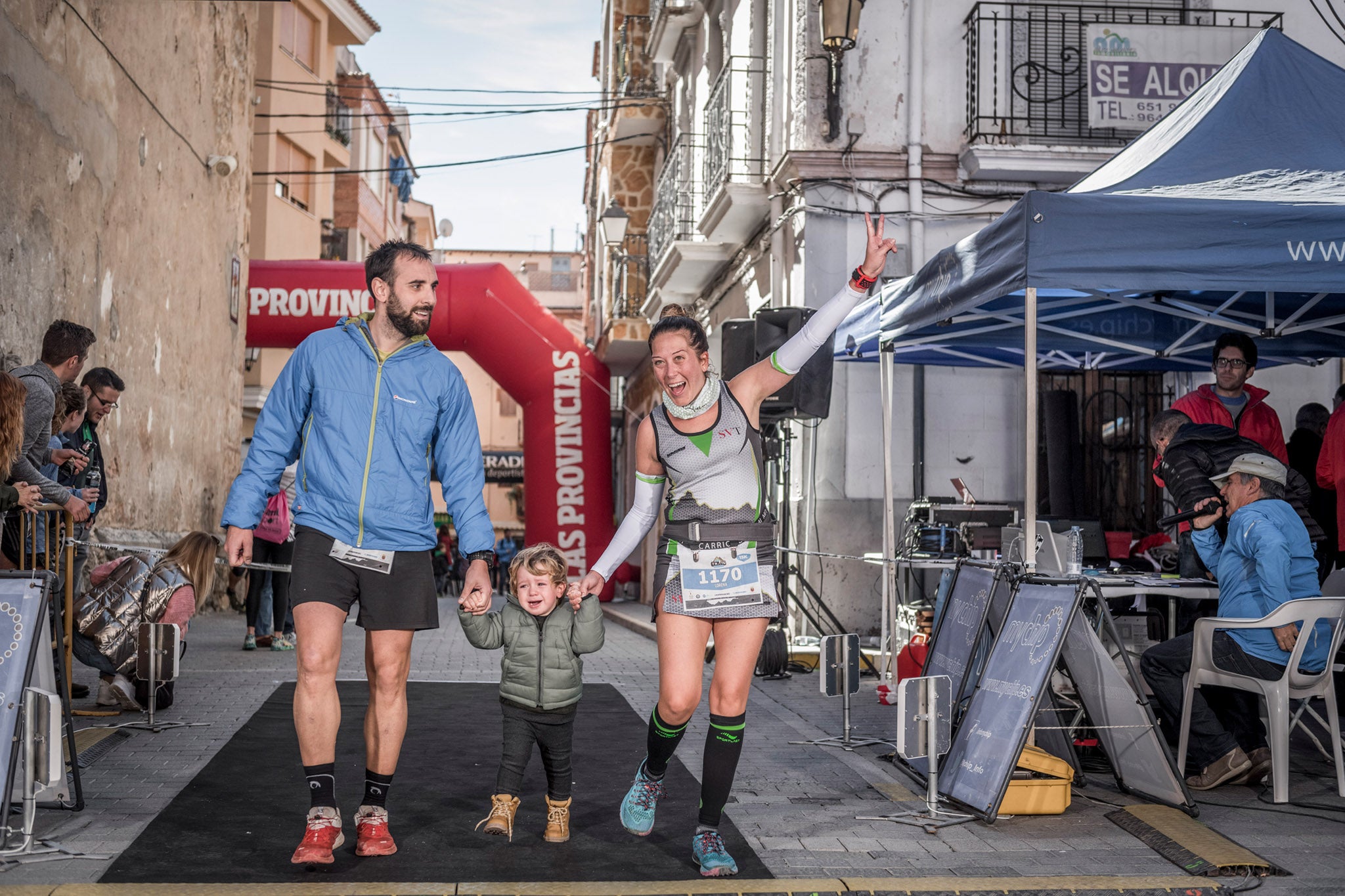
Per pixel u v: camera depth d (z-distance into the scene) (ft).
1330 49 36.99
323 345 12.55
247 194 57.67
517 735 13.42
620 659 33.60
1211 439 19.36
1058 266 17.22
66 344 21.88
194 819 14.20
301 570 12.28
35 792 12.88
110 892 11.21
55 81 31.27
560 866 12.52
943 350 31.01
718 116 45.88
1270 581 16.49
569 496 60.18
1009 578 16.92
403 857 12.72
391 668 12.62
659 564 12.79
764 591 12.48
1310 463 27.99
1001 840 14.02
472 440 13.09
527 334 60.90
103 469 26.00
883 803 15.79
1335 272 17.16
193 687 25.46
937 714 15.30
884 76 37.52
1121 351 31.24
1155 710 19.13
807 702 25.43
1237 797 16.44
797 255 38.06
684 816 14.88
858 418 37.17
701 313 56.59
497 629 13.29
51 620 14.03
